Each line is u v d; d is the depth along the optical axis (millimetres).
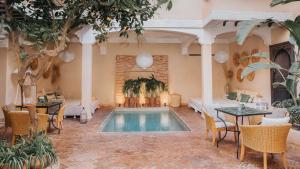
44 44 3594
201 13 8578
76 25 3830
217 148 5188
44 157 3406
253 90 10156
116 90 12477
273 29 8656
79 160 4426
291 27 3566
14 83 8188
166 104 12453
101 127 7363
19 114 4859
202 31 8633
